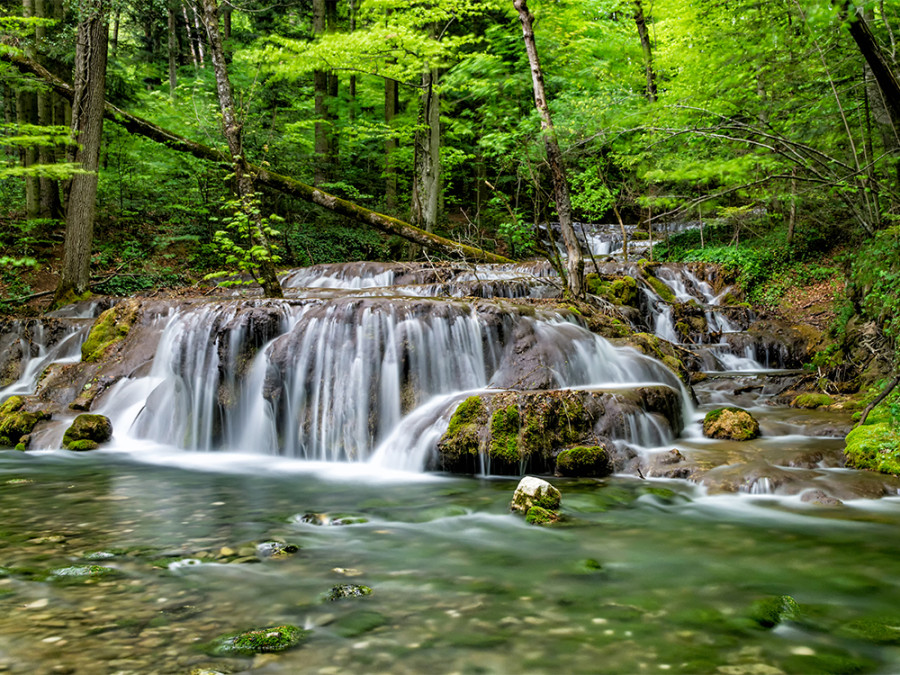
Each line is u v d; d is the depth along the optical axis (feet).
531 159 42.37
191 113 57.06
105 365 30.25
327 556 12.67
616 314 36.01
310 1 79.20
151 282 49.52
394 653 8.61
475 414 20.70
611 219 83.87
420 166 57.00
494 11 56.70
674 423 23.59
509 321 25.68
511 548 13.21
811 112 25.62
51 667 8.10
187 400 26.55
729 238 57.77
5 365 34.01
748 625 9.53
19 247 50.62
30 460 23.40
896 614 9.91
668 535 13.97
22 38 48.39
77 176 42.50
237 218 33.17
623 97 34.04
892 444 18.67
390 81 62.54
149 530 14.42
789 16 23.76
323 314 24.97
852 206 24.80
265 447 24.76
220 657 8.44
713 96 25.68
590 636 9.16
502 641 9.00
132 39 92.38
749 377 33.04
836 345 32.32
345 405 23.47
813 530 14.21
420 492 18.12
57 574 11.46
